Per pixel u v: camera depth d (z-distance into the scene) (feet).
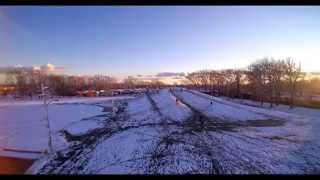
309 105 206.69
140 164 67.26
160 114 162.20
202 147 83.41
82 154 77.92
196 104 217.77
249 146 83.76
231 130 110.52
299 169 62.39
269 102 239.30
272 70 232.32
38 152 80.23
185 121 135.03
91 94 408.46
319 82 292.81
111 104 245.86
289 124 123.34
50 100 278.26
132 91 492.13
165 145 86.48
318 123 124.88
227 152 77.30
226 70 513.04
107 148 83.97
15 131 116.16
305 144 85.46
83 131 114.52
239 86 346.74
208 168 63.67
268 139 93.09
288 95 270.05
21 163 69.62
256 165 65.46
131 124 129.70
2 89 409.49
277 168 63.10
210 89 531.09
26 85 396.57
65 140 97.30
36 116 165.07
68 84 443.32
